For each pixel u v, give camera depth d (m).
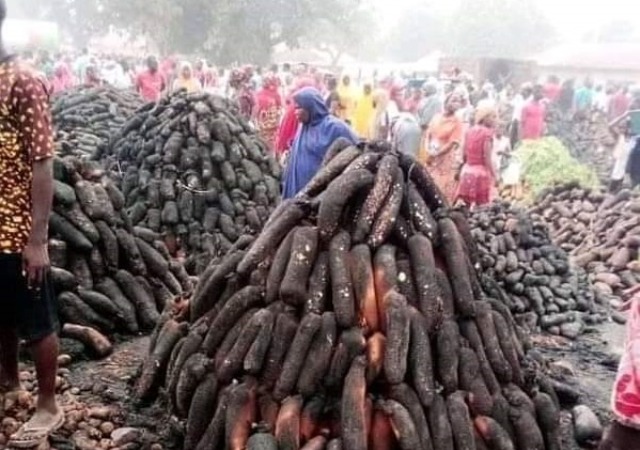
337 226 3.88
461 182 9.62
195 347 3.98
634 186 12.70
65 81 18.30
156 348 4.30
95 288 5.30
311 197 4.12
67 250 5.23
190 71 13.56
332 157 4.54
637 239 8.13
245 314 3.85
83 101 11.49
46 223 3.49
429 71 42.72
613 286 7.78
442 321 3.76
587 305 6.68
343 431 3.36
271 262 3.92
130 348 5.12
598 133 22.03
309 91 6.18
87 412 4.14
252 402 3.58
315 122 6.20
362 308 3.67
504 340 3.94
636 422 3.22
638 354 3.22
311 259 3.77
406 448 3.33
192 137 7.54
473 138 9.54
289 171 6.33
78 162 5.57
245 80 14.73
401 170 4.11
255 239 4.24
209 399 3.71
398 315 3.57
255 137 8.12
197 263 6.68
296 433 3.41
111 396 4.38
